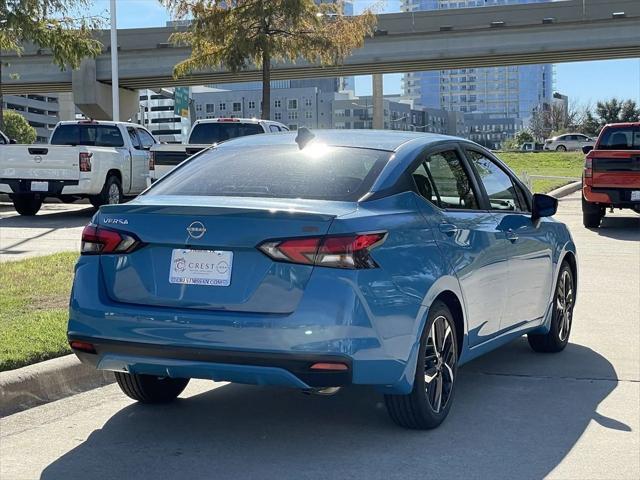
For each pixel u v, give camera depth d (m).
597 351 7.38
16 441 4.98
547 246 6.81
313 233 4.42
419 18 52.84
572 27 50.28
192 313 4.49
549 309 7.01
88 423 5.32
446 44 52.34
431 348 5.09
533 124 131.62
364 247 4.48
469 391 6.11
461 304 5.32
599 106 113.38
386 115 168.12
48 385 5.82
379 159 5.25
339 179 5.04
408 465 4.61
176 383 5.76
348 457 4.73
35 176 17.48
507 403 5.81
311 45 28.14
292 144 5.59
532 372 6.66
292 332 4.32
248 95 174.88
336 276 4.39
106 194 18.36
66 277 9.64
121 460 4.68
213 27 27.58
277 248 4.42
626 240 15.16
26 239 14.34
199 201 4.84
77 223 17.20
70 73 57.44
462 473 4.51
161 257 4.65
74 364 6.06
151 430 5.19
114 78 34.34
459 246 5.33
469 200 5.86
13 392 5.55
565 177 28.00
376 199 4.88
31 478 4.42
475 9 52.09
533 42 51.12
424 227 5.05
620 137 17.14
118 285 4.73
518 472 4.54
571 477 4.48
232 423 5.33
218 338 4.40
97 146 19.34
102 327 4.66
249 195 4.98
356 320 4.38
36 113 182.88
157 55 55.72
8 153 17.52
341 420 5.40
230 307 4.47
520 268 6.29
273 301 4.42
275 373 4.38
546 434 5.17
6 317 7.42
